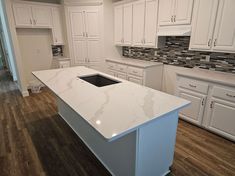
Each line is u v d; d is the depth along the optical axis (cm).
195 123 268
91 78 253
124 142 146
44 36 465
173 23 291
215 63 275
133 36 380
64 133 257
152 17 326
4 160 202
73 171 185
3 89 470
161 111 131
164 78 366
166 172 179
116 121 115
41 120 296
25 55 448
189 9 263
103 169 187
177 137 243
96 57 459
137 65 344
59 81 214
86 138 224
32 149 221
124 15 391
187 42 306
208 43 249
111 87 192
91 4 421
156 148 153
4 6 351
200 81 247
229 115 223
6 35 502
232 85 211
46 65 488
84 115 124
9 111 331
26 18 405
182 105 143
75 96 162
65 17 439
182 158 202
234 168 187
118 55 473
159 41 335
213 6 233
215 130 243
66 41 470
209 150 216
